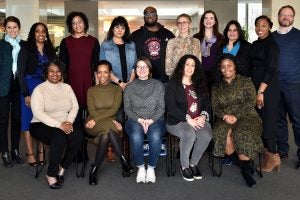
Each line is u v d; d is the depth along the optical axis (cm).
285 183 325
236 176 347
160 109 346
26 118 378
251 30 828
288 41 371
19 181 334
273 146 356
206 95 352
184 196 296
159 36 401
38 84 375
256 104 356
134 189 313
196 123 340
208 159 408
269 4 859
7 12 901
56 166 316
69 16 387
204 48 402
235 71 346
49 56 385
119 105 357
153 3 1242
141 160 331
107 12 1470
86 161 387
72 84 383
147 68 351
